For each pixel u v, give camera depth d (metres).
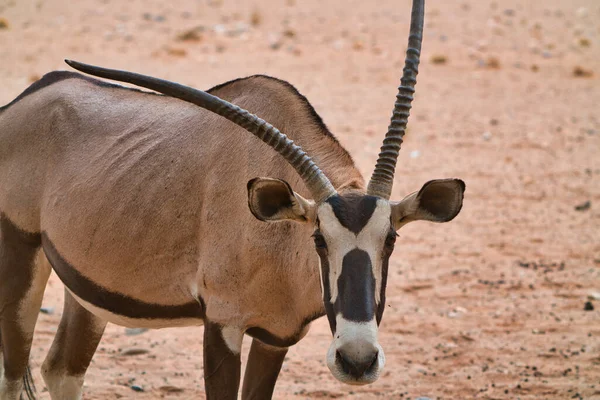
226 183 8.95
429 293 15.92
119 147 9.70
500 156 24.27
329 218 7.80
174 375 12.50
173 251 9.15
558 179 22.58
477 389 12.26
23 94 10.74
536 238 18.62
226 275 8.80
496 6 41.31
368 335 7.35
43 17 37.00
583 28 38.50
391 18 38.81
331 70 31.89
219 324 8.84
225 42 34.47
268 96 9.52
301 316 8.84
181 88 8.36
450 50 34.66
